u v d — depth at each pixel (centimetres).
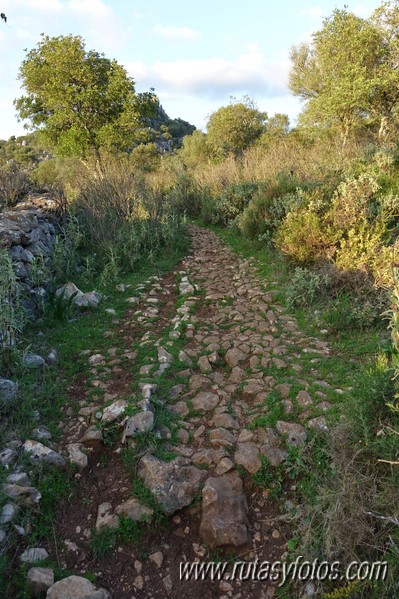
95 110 1938
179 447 336
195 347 479
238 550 275
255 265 742
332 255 606
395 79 1706
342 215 635
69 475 314
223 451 326
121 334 515
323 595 238
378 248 563
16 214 650
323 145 1465
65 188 938
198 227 1154
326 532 250
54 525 284
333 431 308
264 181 1073
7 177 852
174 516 291
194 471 309
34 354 437
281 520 289
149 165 2616
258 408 370
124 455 327
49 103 1848
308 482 300
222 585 261
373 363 396
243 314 554
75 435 347
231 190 1173
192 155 3006
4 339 412
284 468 313
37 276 546
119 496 303
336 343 462
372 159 908
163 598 255
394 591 226
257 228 873
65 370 433
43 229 678
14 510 276
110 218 862
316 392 375
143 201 967
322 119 1877
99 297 595
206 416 370
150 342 484
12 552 263
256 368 426
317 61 2078
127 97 1917
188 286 653
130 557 273
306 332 494
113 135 1867
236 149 2658
